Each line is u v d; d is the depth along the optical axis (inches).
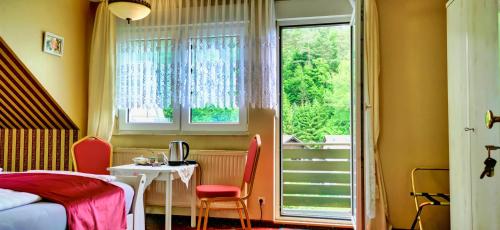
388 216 123.9
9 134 161.0
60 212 72.0
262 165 140.9
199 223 120.7
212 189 120.7
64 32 147.4
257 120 142.3
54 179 89.0
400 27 126.8
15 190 77.9
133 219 99.8
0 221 61.2
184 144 134.6
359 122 104.9
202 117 149.0
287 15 142.2
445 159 122.9
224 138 145.9
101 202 82.8
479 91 78.3
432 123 124.1
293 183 178.5
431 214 122.4
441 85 124.1
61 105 145.4
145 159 131.0
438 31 125.0
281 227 136.9
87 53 160.1
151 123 153.4
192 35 145.7
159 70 147.3
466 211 88.1
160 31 148.0
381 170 124.8
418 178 123.6
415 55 125.8
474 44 81.7
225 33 142.2
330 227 136.2
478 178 79.2
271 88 136.5
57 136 157.5
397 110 125.8
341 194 174.7
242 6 142.6
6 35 122.5
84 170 138.7
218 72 142.1
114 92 151.6
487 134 73.2
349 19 141.1
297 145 177.6
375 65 124.0
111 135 152.8
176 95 145.2
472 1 82.9
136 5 125.8
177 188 143.3
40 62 135.9
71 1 151.4
